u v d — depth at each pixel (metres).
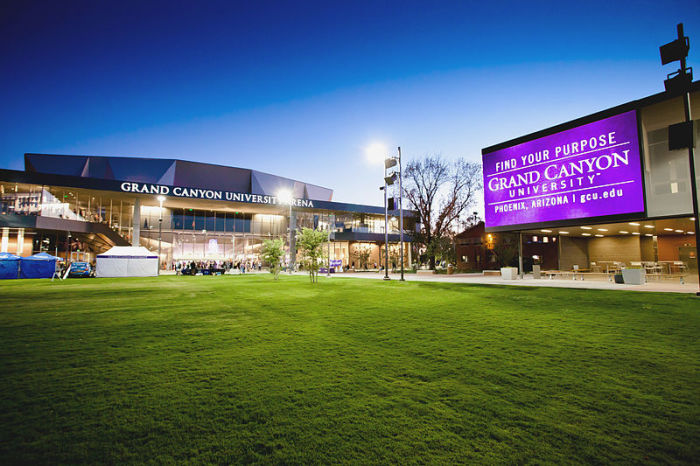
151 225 47.25
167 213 48.59
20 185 35.38
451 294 14.77
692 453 2.68
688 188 15.77
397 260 57.34
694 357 5.29
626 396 3.84
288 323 8.39
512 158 22.80
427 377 4.52
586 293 13.91
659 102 16.67
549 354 5.54
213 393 4.00
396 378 4.49
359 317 9.20
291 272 42.66
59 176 35.62
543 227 21.02
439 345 6.18
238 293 16.02
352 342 6.44
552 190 20.64
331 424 3.24
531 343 6.25
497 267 36.41
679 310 9.48
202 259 49.84
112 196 41.31
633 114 17.47
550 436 2.99
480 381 4.36
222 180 56.44
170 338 6.82
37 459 2.65
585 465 2.55
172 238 48.38
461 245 42.34
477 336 6.86
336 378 4.49
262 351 5.84
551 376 4.51
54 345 6.27
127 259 33.84
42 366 5.02
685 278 21.44
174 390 4.09
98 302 12.67
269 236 54.66
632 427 3.12
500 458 2.66
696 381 4.29
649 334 6.82
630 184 17.45
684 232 26.20
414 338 6.73
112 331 7.49
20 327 7.95
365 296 14.38
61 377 4.56
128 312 10.21
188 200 43.94
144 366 5.02
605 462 2.58
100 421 3.30
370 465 2.59
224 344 6.32
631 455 2.67
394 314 9.66
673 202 16.17
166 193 40.97
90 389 4.12
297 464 2.61
